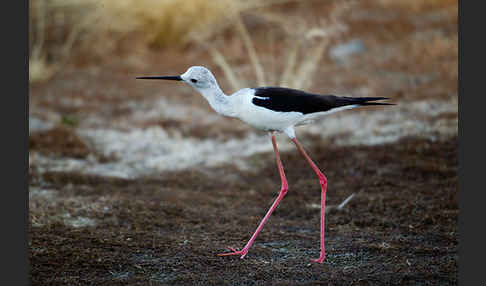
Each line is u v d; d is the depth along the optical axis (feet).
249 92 26.30
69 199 32.01
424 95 48.21
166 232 28.27
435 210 30.22
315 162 38.81
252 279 22.85
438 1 70.85
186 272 23.53
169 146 42.83
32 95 53.83
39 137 42.80
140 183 36.04
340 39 62.49
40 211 29.91
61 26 64.23
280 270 23.66
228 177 37.40
